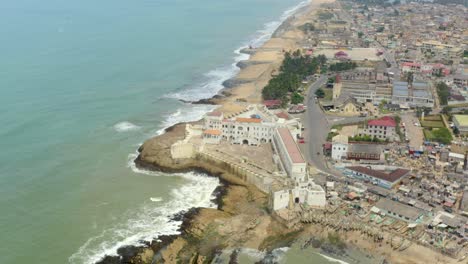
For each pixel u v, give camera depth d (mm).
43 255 188750
